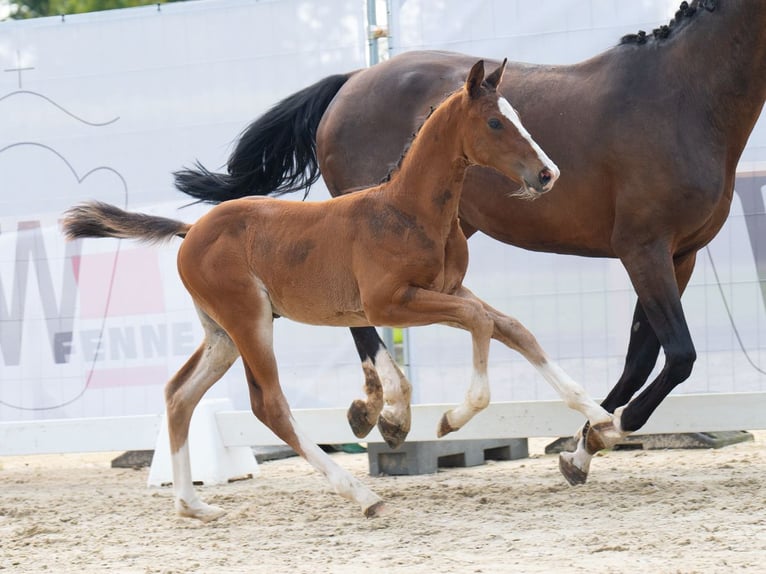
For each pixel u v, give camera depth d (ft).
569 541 25.03
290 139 37.17
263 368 29.35
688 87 30.83
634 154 30.58
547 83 32.71
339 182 36.19
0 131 43.65
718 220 31.35
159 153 42.65
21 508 32.99
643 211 30.53
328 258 28.63
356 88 35.96
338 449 45.37
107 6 128.57
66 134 43.29
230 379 41.86
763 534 24.63
